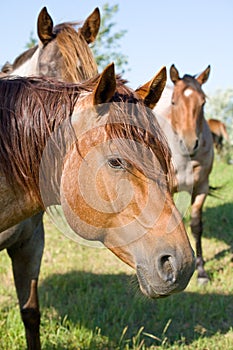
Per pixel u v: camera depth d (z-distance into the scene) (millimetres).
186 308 4102
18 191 1952
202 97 5492
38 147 1895
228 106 20328
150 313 4133
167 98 5832
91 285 4719
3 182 1925
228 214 7457
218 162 14688
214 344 3596
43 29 3584
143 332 3713
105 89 1817
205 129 5672
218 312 4145
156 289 1747
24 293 3051
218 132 8156
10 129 1902
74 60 3398
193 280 5066
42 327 3721
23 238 2869
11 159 1906
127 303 4238
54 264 5168
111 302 4203
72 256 5484
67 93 1929
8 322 3639
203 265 5215
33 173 1917
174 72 5859
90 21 3838
